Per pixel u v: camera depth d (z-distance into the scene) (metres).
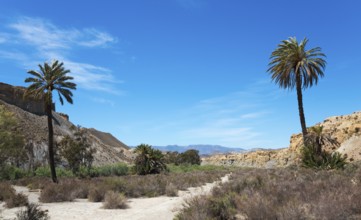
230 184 18.67
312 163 30.45
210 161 165.38
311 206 9.53
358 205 8.99
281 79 37.72
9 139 50.81
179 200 19.86
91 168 59.41
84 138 58.31
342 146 64.19
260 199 10.70
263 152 132.00
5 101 108.62
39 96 39.44
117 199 18.22
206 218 10.24
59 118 125.44
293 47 36.81
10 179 47.81
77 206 19.02
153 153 56.03
